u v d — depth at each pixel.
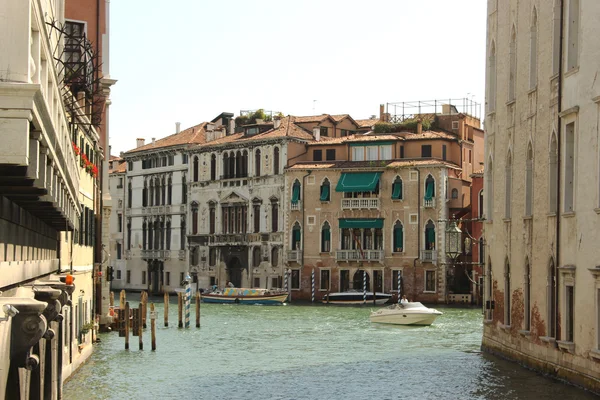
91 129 30.89
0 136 8.40
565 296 22.58
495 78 30.09
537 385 23.08
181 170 85.81
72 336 25.84
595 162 20.69
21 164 8.52
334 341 39.97
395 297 70.56
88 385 25.48
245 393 24.55
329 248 73.50
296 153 76.06
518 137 27.03
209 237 81.81
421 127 74.06
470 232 69.06
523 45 26.72
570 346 22.09
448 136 71.38
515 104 27.41
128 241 92.75
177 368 29.70
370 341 39.94
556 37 23.83
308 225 74.25
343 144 74.12
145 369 29.28
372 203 71.50
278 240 75.94
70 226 18.77
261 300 69.44
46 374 16.02
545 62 24.56
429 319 48.62
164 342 38.44
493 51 30.42
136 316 35.09
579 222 21.61
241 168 79.50
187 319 47.03
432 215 69.56
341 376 27.78
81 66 25.42
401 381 26.25
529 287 26.19
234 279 80.12
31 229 15.12
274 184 76.31
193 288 83.00
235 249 79.50
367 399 23.28
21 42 8.53
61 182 14.10
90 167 29.92
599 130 20.50
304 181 74.44
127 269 92.81
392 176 71.12
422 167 69.88
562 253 22.83
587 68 21.25
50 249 19.73
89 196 31.25
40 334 8.95
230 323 50.81
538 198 24.97
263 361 32.12
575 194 21.95
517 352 27.22
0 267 11.02
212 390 25.03
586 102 21.30
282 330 45.91
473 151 74.12
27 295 14.09
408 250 70.31
